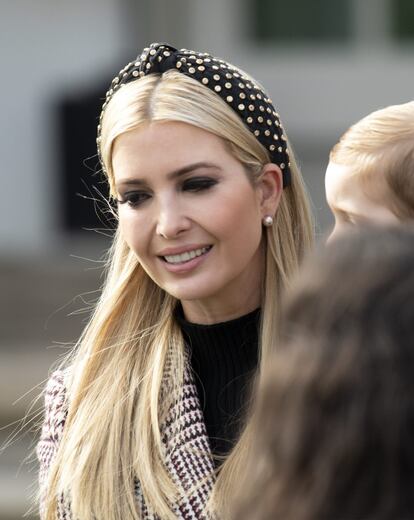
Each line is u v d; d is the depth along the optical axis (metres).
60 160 23.06
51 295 20.23
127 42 23.95
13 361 17.84
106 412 6.25
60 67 23.73
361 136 5.78
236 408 6.16
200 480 5.95
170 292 6.05
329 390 3.70
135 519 6.04
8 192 23.70
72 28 23.69
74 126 22.88
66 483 6.19
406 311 3.68
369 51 25.22
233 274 6.00
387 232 3.87
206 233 5.91
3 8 23.55
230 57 25.22
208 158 5.85
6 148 23.66
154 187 5.89
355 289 3.74
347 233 3.97
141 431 6.12
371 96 25.23
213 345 6.23
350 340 3.71
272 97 25.33
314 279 3.84
